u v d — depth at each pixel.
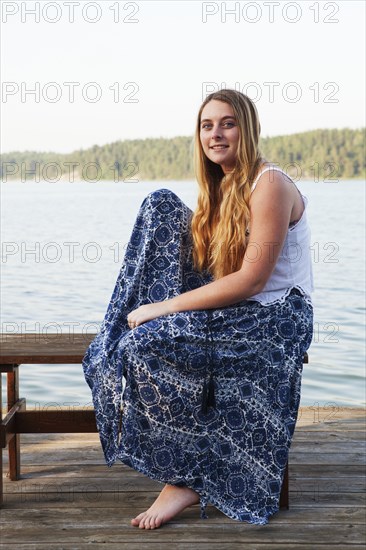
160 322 2.59
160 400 2.56
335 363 5.82
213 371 2.60
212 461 2.63
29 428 2.84
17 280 10.88
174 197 2.76
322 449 3.41
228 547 2.41
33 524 2.59
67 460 3.28
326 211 21.89
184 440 2.61
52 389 5.15
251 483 2.64
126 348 2.56
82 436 3.63
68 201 28.52
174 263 2.71
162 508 2.59
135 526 2.57
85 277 11.23
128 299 2.72
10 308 8.47
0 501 2.74
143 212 2.76
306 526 2.57
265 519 2.59
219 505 2.62
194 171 2.89
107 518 2.64
